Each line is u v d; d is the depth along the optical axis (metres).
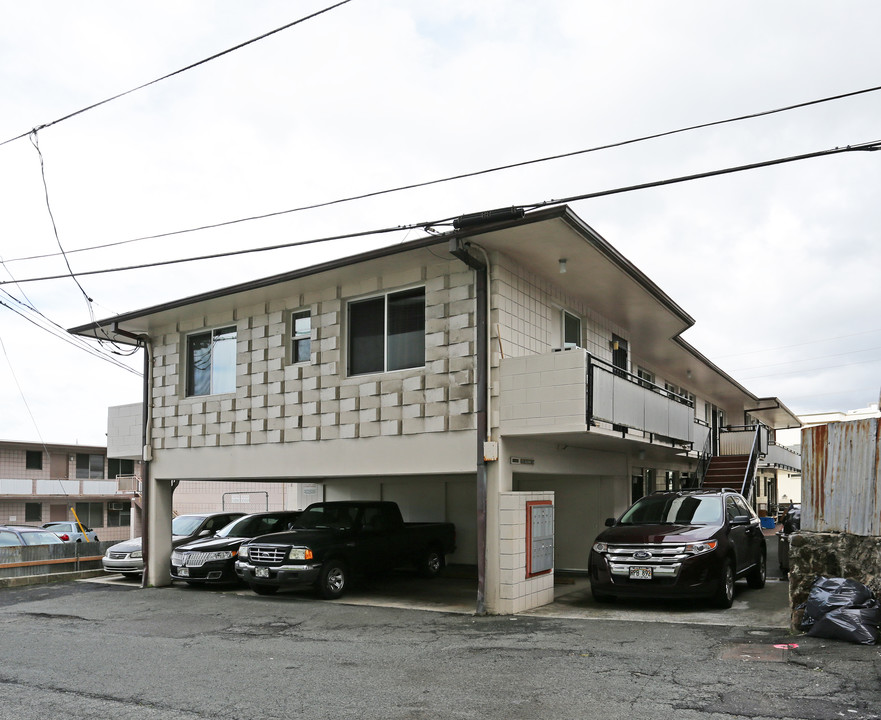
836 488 9.21
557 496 17.11
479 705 6.48
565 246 12.06
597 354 16.34
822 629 8.41
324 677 7.61
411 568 16.89
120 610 12.92
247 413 15.22
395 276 13.34
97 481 41.78
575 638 9.23
